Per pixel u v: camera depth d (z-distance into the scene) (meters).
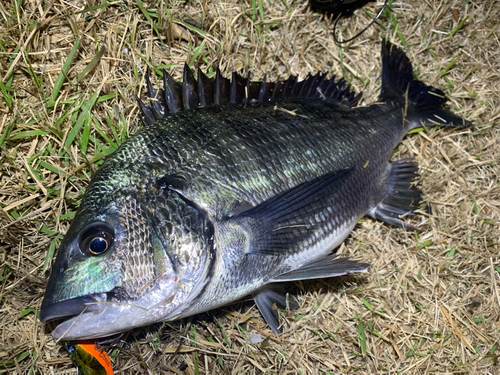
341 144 0.38
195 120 0.33
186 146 0.31
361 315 0.43
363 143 0.41
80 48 0.42
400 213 0.45
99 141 0.41
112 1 0.42
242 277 0.33
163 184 0.29
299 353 0.41
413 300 0.44
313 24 0.50
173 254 0.29
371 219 0.47
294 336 0.41
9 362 0.36
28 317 0.38
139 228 0.28
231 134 0.33
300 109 0.38
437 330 0.43
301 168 0.35
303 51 0.50
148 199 0.29
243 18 0.48
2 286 0.37
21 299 0.38
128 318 0.29
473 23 0.52
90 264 0.27
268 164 0.33
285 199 0.33
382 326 0.43
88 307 0.28
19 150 0.39
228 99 0.38
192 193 0.30
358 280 0.44
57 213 0.38
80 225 0.28
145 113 0.37
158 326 0.38
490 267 0.46
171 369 0.38
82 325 0.28
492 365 0.42
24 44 0.39
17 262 0.38
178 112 0.34
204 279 0.30
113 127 0.40
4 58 0.40
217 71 0.37
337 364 0.41
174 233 0.29
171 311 0.30
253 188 0.32
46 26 0.41
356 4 0.51
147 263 0.28
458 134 0.51
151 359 0.39
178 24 0.45
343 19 0.51
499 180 0.50
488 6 0.52
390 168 0.45
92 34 0.42
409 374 0.41
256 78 0.48
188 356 0.39
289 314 0.41
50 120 0.39
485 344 0.43
